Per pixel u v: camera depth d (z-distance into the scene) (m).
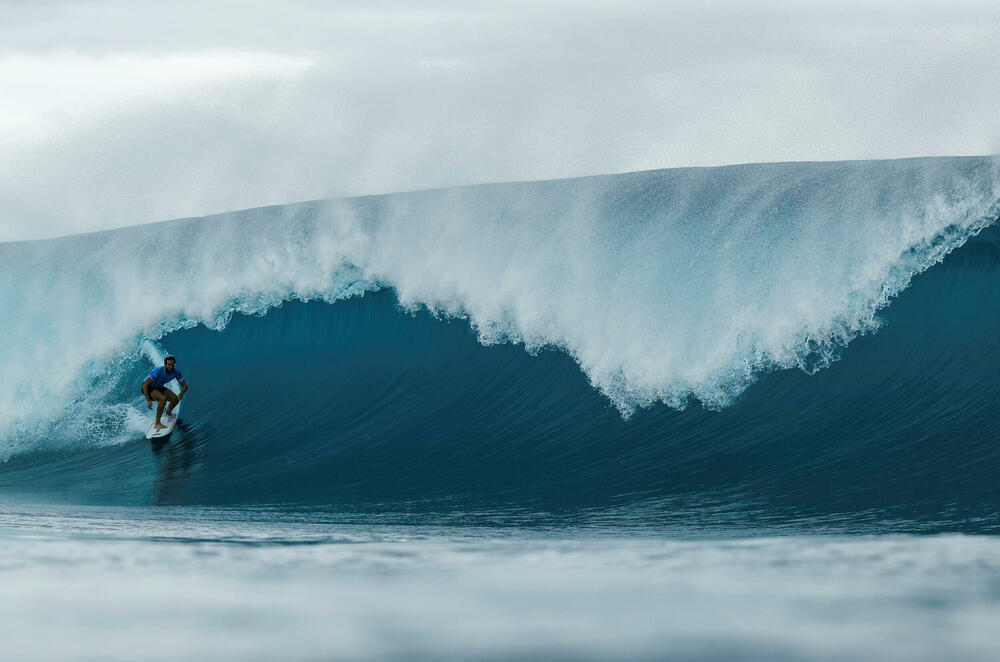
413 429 51.75
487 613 18.62
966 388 45.62
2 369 61.16
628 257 52.75
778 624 17.61
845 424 45.22
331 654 15.91
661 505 38.75
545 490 42.25
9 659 15.59
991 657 15.55
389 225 58.38
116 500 45.00
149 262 61.81
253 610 18.84
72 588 21.05
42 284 63.00
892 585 20.86
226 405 56.44
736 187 53.56
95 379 60.19
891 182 51.00
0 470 53.34
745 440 45.50
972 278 48.25
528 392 51.41
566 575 22.64
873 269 49.06
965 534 30.80
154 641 16.59
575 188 56.34
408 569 23.86
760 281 49.91
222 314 59.78
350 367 56.28
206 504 43.19
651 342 50.25
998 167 50.00
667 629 17.41
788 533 32.22
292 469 48.31
